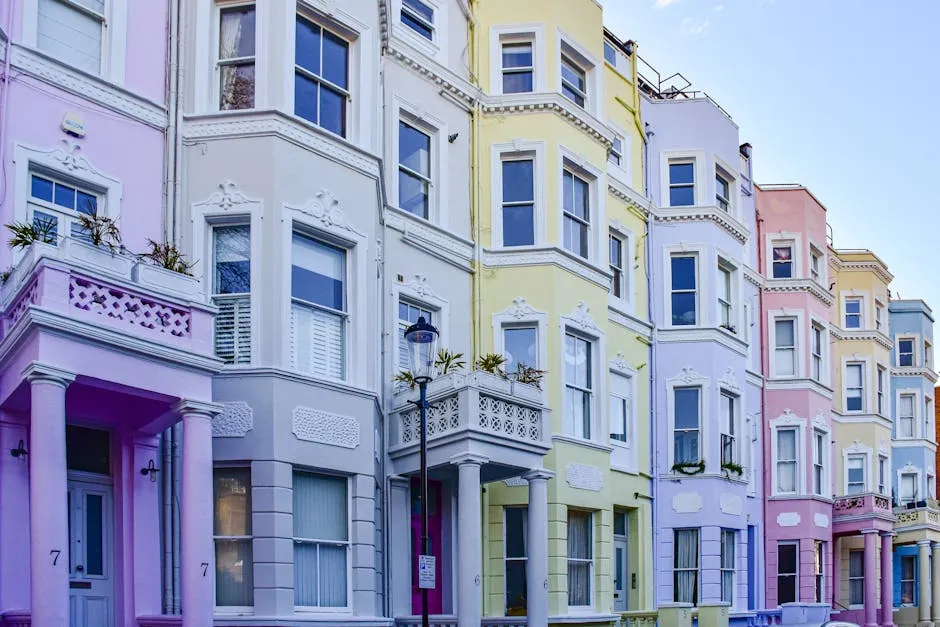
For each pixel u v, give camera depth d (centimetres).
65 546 1187
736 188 2980
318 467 1623
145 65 1636
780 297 3397
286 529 1556
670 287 2767
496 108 2234
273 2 1698
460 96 2205
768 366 3353
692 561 2645
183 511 1339
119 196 1560
